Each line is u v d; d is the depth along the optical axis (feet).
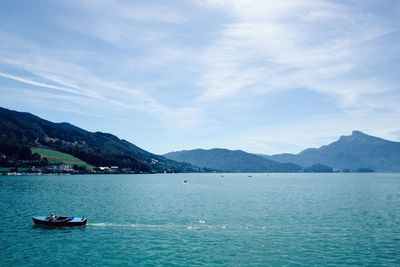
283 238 197.98
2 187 526.98
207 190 568.41
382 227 229.66
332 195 474.90
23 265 149.07
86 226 225.76
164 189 569.23
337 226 232.32
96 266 148.97
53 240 188.96
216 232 212.23
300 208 320.91
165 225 231.09
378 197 441.68
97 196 413.18
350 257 162.71
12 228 216.33
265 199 409.69
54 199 370.53
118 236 199.82
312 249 175.22
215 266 149.69
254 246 180.45
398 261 156.87
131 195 437.58
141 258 159.53
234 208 318.24
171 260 157.07
